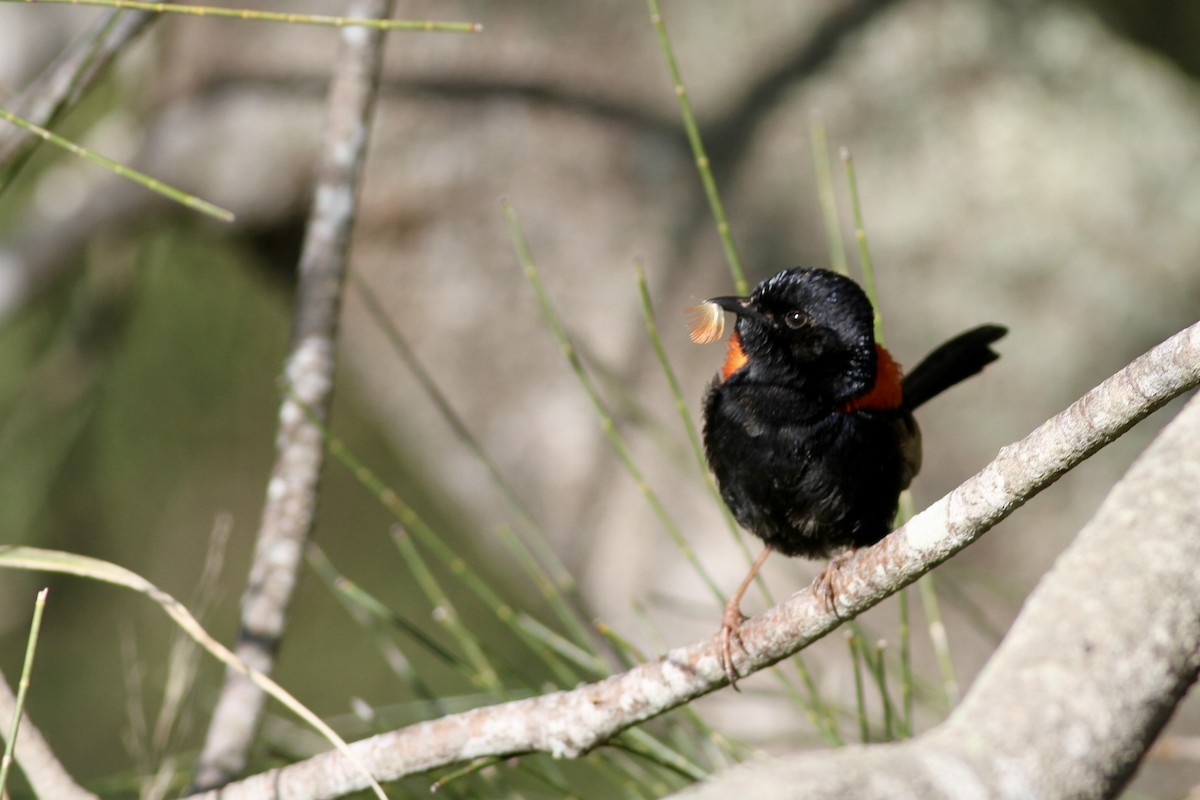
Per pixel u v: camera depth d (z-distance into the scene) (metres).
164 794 5.75
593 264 11.95
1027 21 12.62
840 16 12.37
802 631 4.66
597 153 12.07
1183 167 12.25
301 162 11.95
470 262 12.02
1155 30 13.86
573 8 12.28
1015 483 3.89
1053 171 12.01
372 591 13.95
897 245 11.83
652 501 5.71
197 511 12.76
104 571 4.17
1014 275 11.73
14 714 3.94
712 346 11.53
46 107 6.01
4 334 11.51
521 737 5.02
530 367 11.93
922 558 4.25
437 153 12.08
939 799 2.60
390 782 5.30
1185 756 5.98
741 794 2.68
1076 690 2.77
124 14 6.32
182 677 6.01
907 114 12.09
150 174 11.91
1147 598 2.91
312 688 13.50
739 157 12.05
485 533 12.32
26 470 11.03
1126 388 3.60
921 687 6.43
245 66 12.16
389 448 14.48
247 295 12.68
